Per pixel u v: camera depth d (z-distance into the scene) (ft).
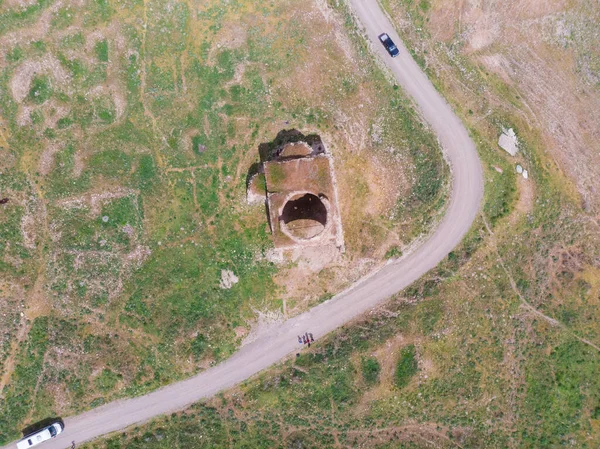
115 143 93.81
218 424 94.02
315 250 96.07
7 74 91.61
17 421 90.27
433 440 97.04
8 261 91.40
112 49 93.66
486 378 98.73
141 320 93.25
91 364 91.76
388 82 99.66
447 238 99.45
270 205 85.10
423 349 96.43
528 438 99.86
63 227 92.38
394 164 98.37
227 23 95.91
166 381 93.50
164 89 94.79
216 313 94.79
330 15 97.91
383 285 98.02
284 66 96.78
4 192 91.66
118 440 92.22
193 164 95.09
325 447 94.99
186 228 94.84
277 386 94.12
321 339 96.32
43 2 91.76
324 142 97.14
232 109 95.71
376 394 95.30
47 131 92.38
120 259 93.30
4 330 90.68
